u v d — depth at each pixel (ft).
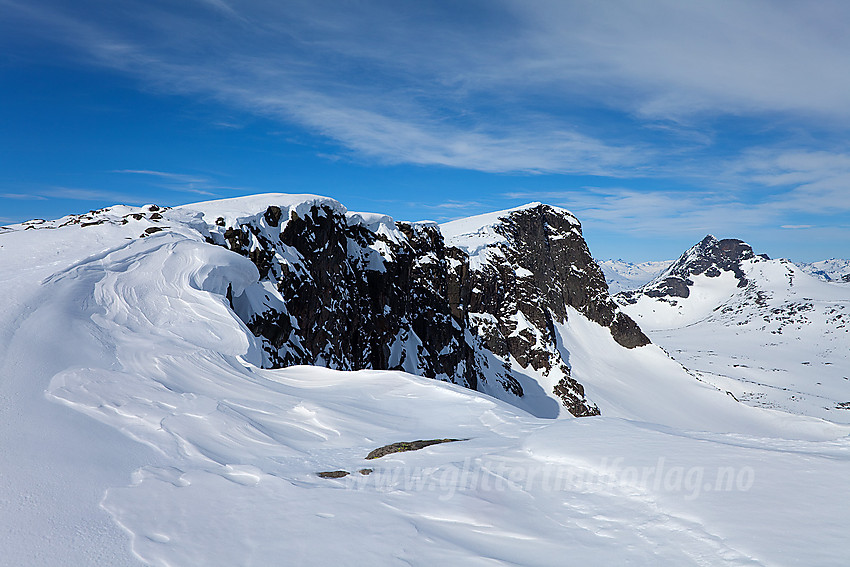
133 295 68.64
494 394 276.21
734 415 360.69
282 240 140.15
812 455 26.00
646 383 382.22
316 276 149.59
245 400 44.73
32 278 62.80
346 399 48.73
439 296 230.89
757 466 24.88
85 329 52.90
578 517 22.06
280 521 22.04
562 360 344.69
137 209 119.75
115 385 40.75
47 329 49.32
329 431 38.93
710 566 17.17
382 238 200.95
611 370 386.32
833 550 16.80
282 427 39.27
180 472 27.94
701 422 344.90
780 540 17.83
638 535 19.94
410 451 32.89
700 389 388.16
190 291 74.74
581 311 428.97
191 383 46.96
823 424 333.42
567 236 447.01
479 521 21.89
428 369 202.80
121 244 83.51
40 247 81.05
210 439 33.91
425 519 22.27
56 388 38.09
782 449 28.35
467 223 401.90
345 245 176.55
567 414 293.84
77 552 19.38
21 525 21.04
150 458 30.01
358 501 24.20
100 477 26.37
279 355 119.14
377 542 20.06
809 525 18.58
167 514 22.67
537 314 339.16
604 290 442.09
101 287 67.36
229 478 27.48
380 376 58.49
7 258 74.49
